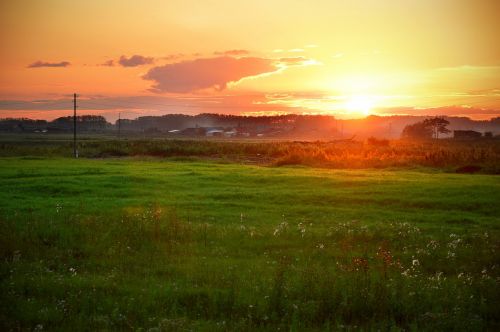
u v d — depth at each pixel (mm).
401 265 13914
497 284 11664
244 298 10430
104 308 9844
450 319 9367
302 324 9156
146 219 19719
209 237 17516
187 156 73500
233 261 14164
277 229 18781
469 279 12281
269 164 58125
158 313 9711
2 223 17750
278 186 34375
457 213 24844
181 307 10188
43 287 11062
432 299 10508
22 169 45969
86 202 26641
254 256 15164
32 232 16625
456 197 28281
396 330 8969
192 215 23109
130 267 13422
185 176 40219
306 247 16406
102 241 16156
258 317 9586
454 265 14320
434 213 24875
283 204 27438
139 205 25812
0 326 8734
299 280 11461
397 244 17156
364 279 11281
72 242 15922
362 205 27078
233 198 29141
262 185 35312
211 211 24500
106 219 19547
